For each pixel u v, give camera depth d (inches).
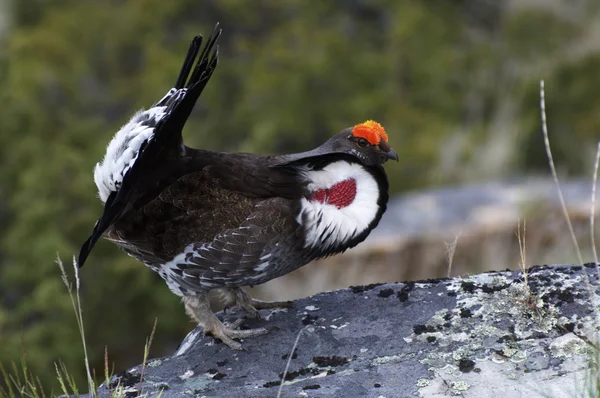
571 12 859.4
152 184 250.7
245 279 255.0
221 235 248.1
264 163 254.8
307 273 478.6
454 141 715.4
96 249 552.4
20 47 758.5
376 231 488.4
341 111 757.3
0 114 636.1
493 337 225.8
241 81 767.7
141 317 549.0
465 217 490.6
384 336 234.1
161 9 816.3
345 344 234.2
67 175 580.1
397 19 853.8
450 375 214.2
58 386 493.0
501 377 211.0
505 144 697.6
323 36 797.9
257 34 831.7
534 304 233.0
